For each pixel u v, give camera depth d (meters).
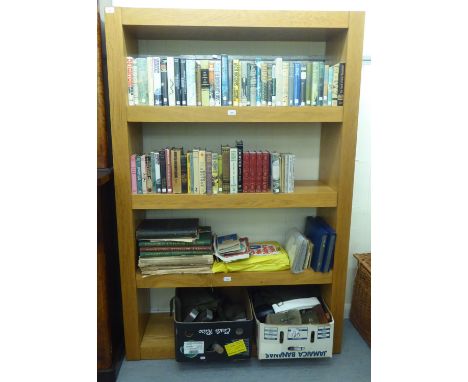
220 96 1.64
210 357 1.76
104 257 1.65
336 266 1.82
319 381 1.74
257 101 1.66
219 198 1.70
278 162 1.71
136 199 1.69
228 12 1.54
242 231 2.13
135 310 1.81
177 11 1.53
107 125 1.83
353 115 1.67
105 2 1.78
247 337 1.75
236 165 1.71
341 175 1.73
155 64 1.59
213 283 1.80
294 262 1.79
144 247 1.75
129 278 1.77
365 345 2.01
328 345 1.76
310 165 2.08
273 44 1.92
